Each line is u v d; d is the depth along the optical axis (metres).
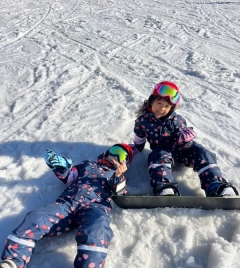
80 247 2.43
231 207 2.91
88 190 2.95
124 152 3.28
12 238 2.47
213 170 3.12
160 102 3.25
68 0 10.74
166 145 3.46
